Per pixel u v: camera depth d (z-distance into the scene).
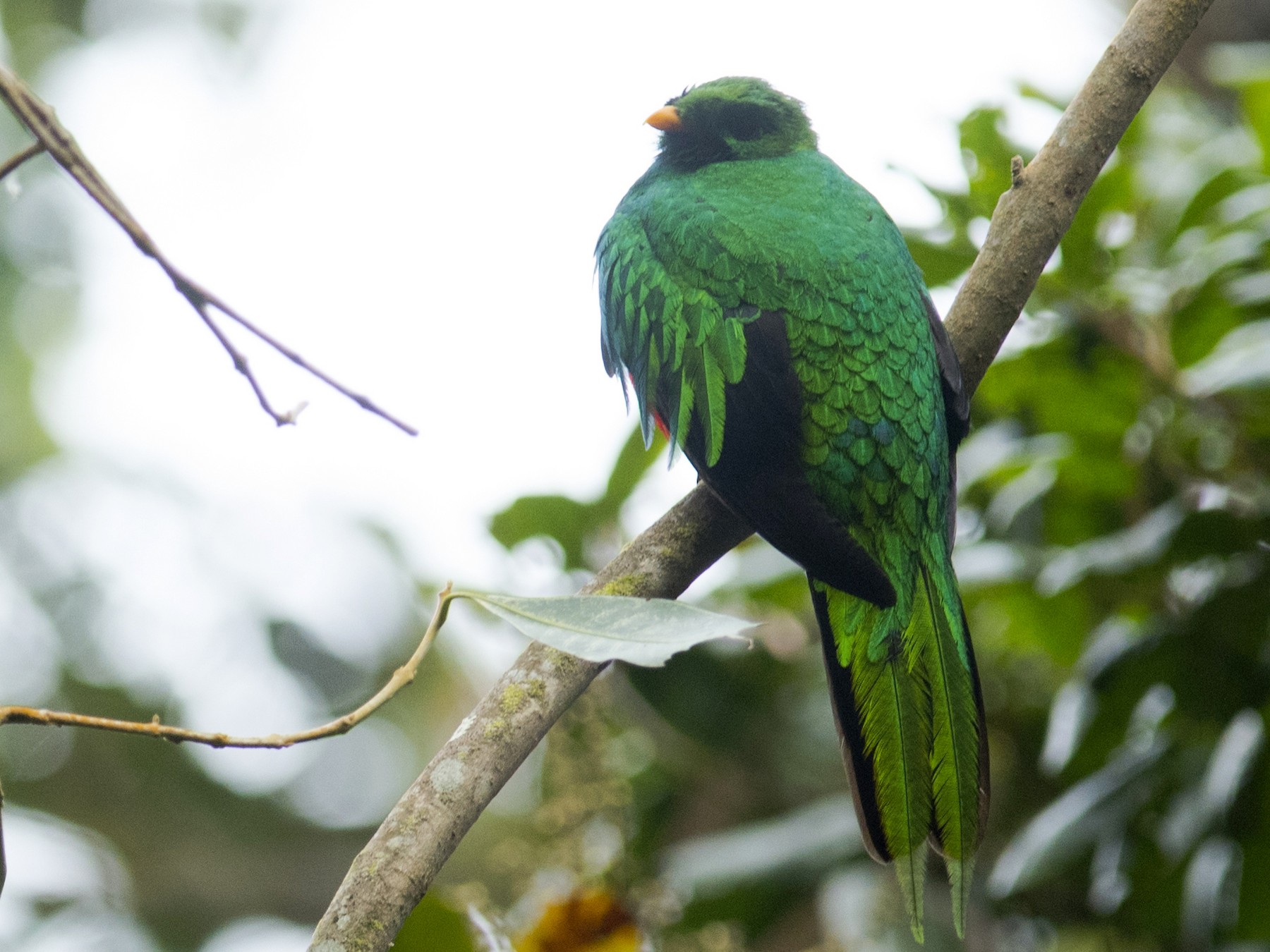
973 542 9.25
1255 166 8.91
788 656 9.46
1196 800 8.08
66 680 15.24
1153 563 8.16
